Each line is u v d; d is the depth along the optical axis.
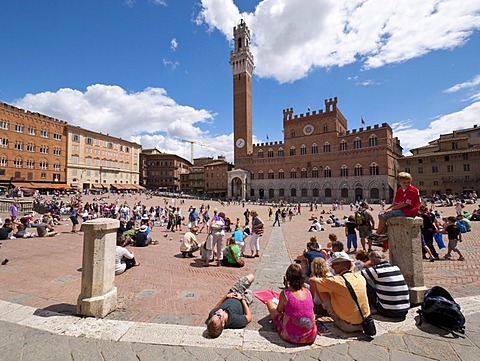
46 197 55.31
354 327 4.27
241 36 88.69
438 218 23.14
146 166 107.12
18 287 6.78
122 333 4.24
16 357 3.57
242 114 86.62
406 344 3.92
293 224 27.58
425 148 72.69
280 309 4.29
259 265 9.65
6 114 59.94
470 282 6.89
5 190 56.47
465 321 4.56
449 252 9.70
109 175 84.44
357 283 4.36
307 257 7.08
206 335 4.20
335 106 68.81
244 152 84.81
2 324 4.50
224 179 94.62
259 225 11.36
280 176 77.12
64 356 3.62
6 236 14.99
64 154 71.81
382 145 59.69
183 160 117.56
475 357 3.57
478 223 20.25
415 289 5.16
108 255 5.21
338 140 67.56
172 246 13.79
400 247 5.38
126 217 29.14
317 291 4.71
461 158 55.50
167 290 6.75
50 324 4.50
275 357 3.63
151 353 3.71
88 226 4.96
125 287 6.96
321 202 67.56
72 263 9.52
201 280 7.69
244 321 4.58
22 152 62.69
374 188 60.56
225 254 9.66
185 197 77.88
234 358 3.61
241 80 87.44
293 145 75.31
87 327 4.41
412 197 5.35
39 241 14.63
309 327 3.94
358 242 14.90
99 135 81.62
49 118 68.69
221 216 11.15
